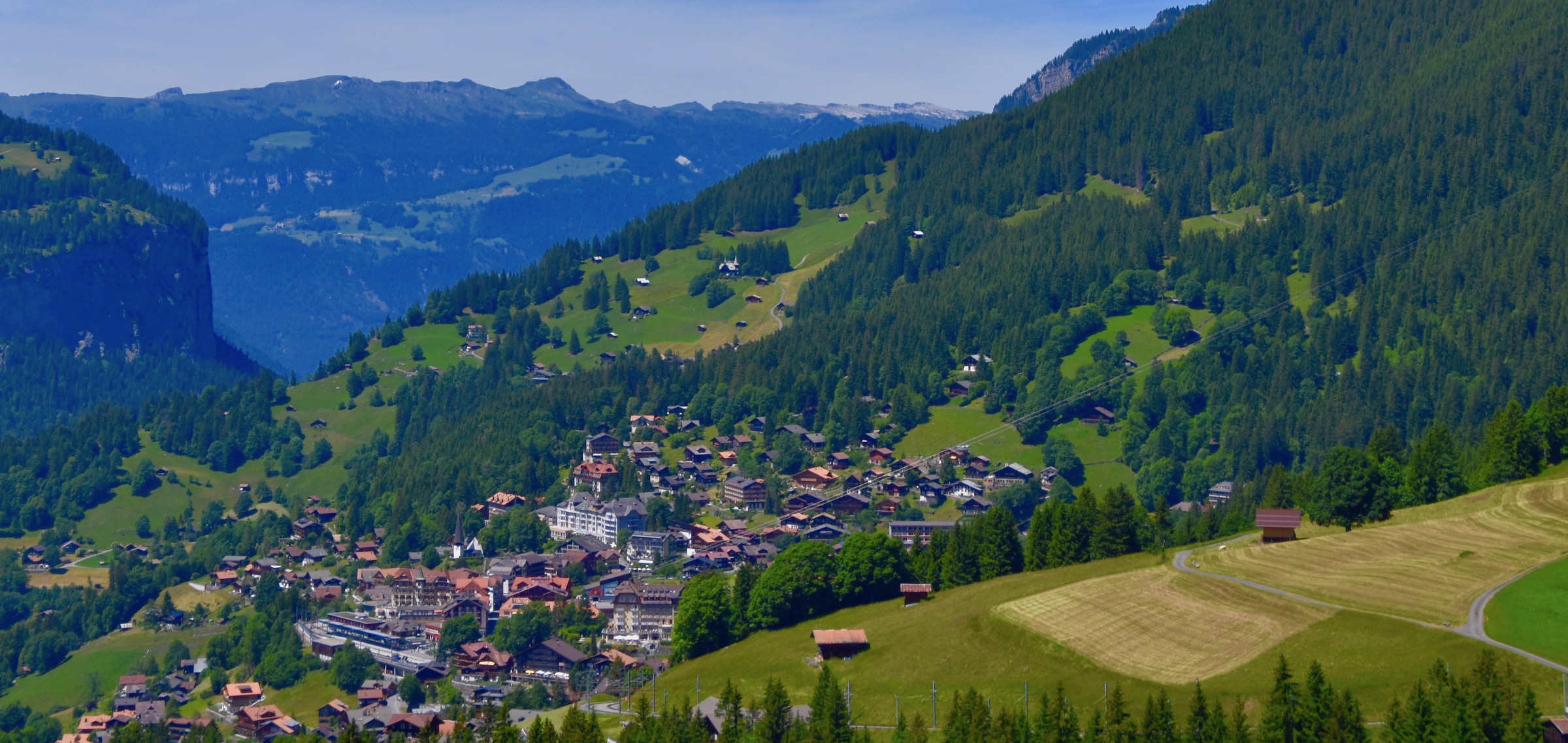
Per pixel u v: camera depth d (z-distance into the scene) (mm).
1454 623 182375
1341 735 156250
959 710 179750
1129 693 183500
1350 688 172500
